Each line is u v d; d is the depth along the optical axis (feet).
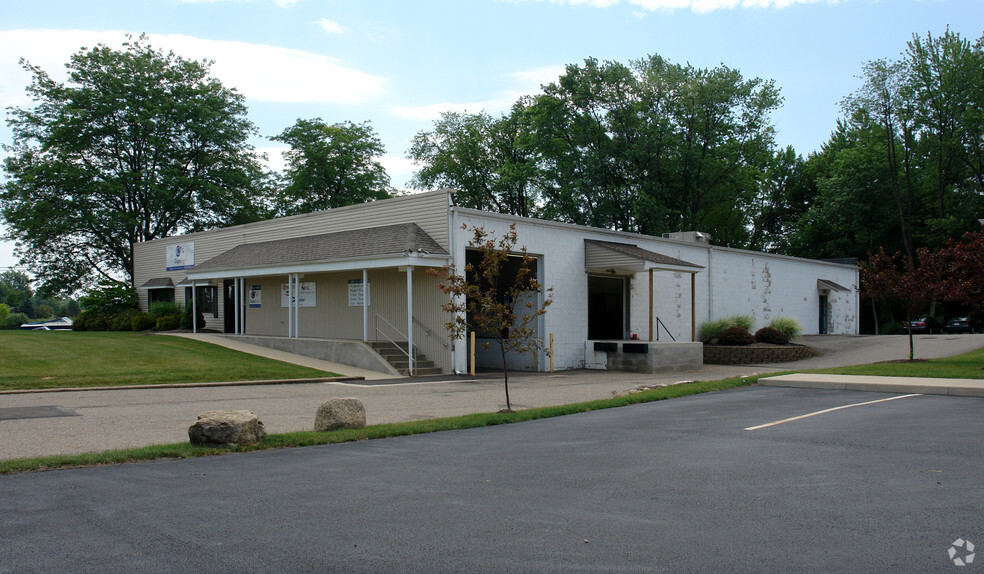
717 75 157.28
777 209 215.72
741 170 169.17
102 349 69.77
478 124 190.60
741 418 37.78
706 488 22.53
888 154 163.22
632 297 88.38
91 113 132.67
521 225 73.56
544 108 161.79
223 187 148.15
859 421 36.01
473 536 17.79
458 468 25.93
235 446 29.63
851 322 140.87
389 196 175.11
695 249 99.96
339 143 164.76
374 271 76.23
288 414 41.22
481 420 36.99
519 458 27.71
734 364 84.89
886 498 21.11
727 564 15.65
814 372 61.46
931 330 148.87
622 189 162.50
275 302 89.30
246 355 71.97
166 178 135.44
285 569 15.55
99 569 15.55
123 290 119.44
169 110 139.64
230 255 89.45
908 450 28.40
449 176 189.47
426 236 68.90
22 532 18.19
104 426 35.63
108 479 24.22
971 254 65.87
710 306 101.96
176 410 41.63
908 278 70.08
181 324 103.81
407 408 44.47
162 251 113.70
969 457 26.96
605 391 55.06
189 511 20.15
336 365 70.33
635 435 32.86
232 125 152.25
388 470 25.63
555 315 76.79
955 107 157.28
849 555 16.15
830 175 198.80
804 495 21.54
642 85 158.40
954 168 167.22
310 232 83.76
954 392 47.32
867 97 161.68
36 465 25.84
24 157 132.36
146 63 140.26
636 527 18.43
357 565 15.79
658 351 73.61
